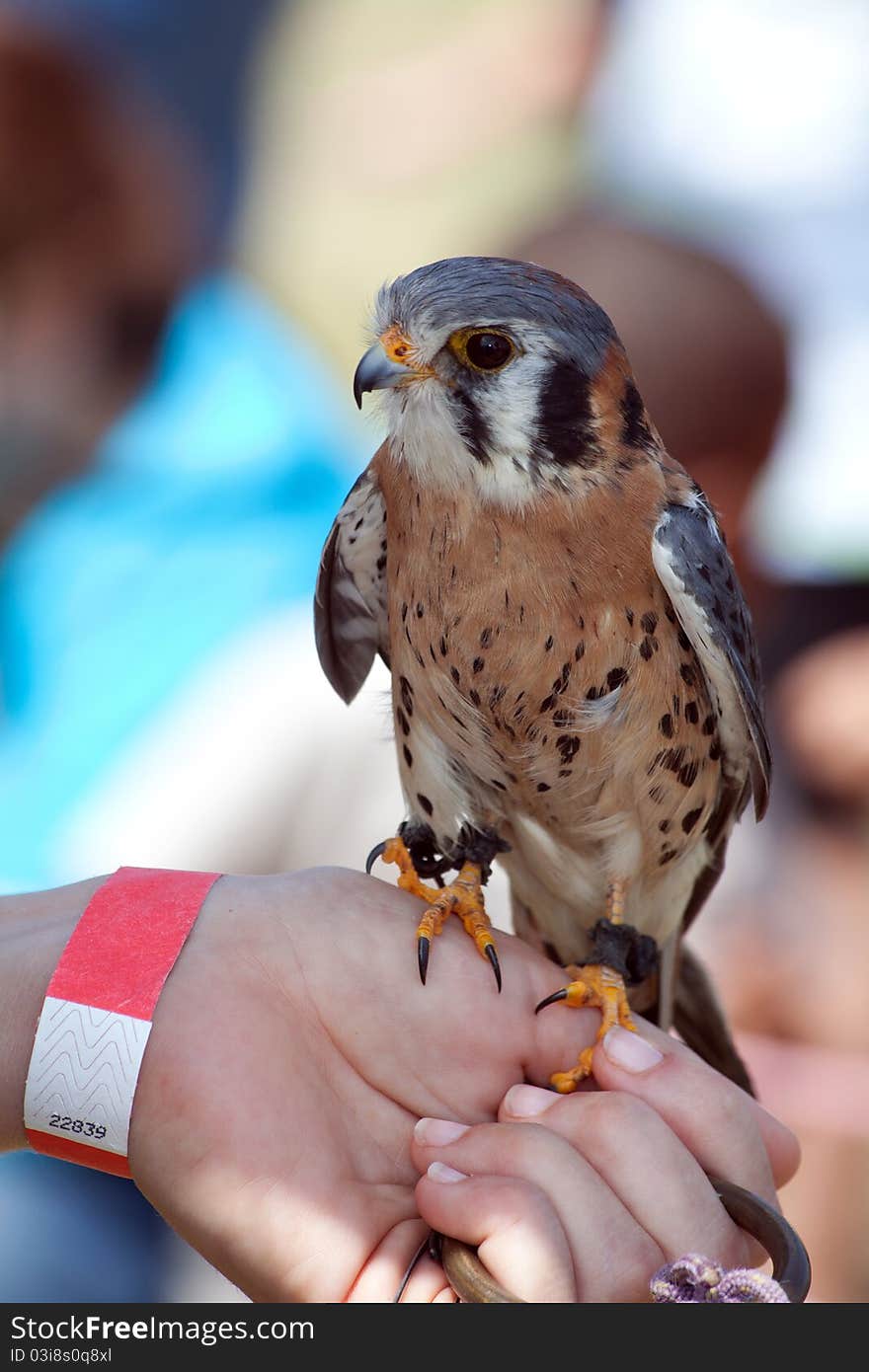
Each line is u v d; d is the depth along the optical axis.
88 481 7.05
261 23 14.12
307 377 8.05
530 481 5.45
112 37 12.60
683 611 5.56
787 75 11.06
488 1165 4.86
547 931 6.41
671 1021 6.54
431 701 5.79
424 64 14.27
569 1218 4.73
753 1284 4.39
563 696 5.61
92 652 6.84
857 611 9.38
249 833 6.69
